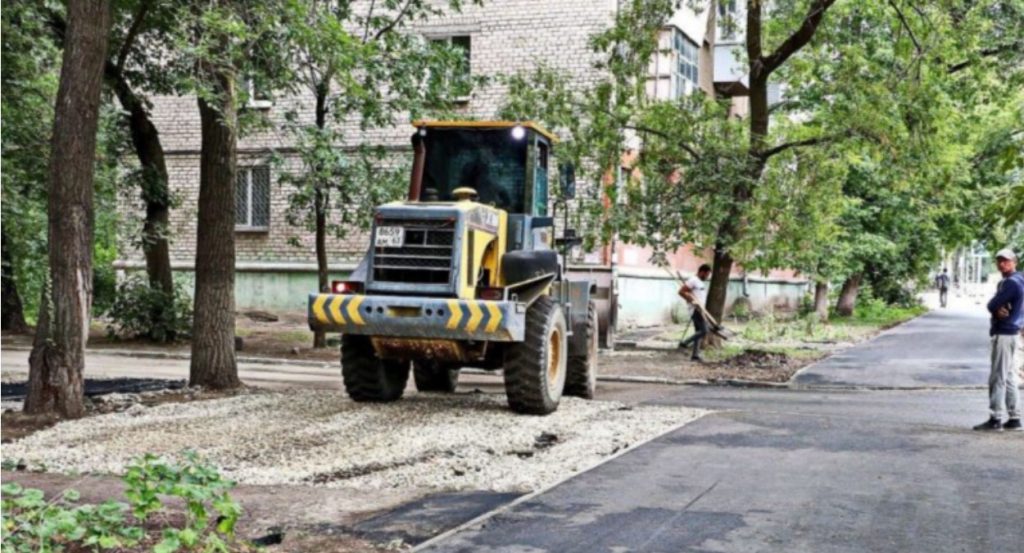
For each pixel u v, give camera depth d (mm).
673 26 26547
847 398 14414
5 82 16000
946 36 18500
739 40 30234
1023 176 7480
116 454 8438
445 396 13078
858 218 30297
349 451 8727
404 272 11055
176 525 5961
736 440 9617
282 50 11641
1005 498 7066
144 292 21250
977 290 85625
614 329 21266
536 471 7949
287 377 15992
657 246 19531
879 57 21906
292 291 27203
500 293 10922
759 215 18141
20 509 5766
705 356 19578
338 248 26750
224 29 10203
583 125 19734
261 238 27422
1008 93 23328
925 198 25797
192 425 10047
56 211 10250
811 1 19250
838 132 18266
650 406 12547
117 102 22953
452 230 10922
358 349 11781
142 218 24875
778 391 15398
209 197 13094
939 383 16359
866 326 31547
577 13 24797
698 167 18453
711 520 6324
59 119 10180
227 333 13234
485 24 25531
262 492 7141
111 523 5332
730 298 34938
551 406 11375
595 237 19344
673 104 19188
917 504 6848
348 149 22984
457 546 5688
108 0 10273
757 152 18734
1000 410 10805
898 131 17875
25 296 26359
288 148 23000
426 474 7805
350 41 11555
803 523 6277
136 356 19312
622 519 6332
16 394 12602
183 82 11258
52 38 18141
